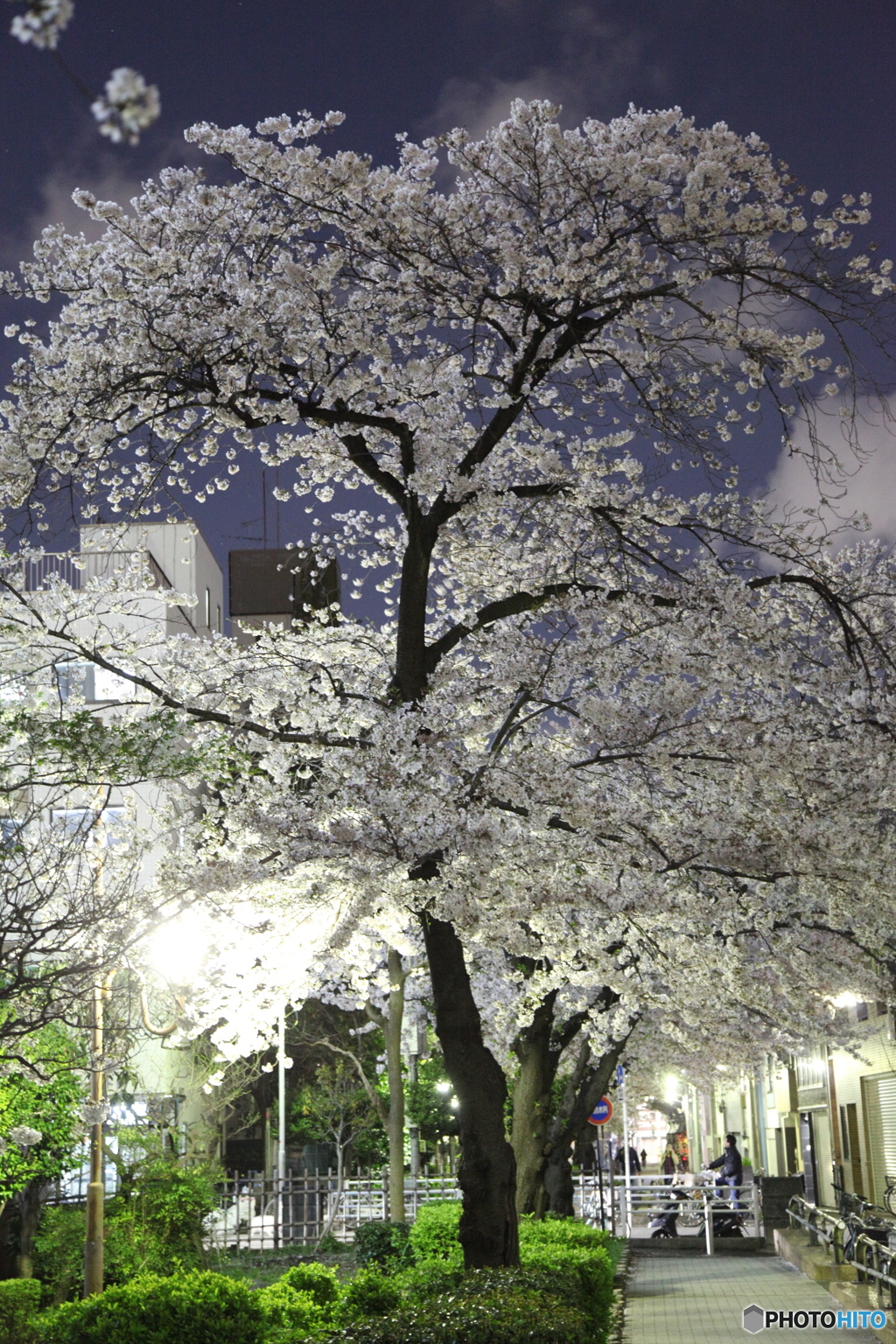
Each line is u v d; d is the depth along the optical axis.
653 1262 23.38
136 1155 24.36
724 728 10.82
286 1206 35.81
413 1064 38.19
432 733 10.02
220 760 9.84
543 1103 18.64
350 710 11.48
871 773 10.61
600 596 11.24
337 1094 40.34
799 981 14.62
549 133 10.74
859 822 10.70
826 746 10.90
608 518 11.78
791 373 11.32
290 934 11.80
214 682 12.00
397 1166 23.27
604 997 18.88
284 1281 13.30
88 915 9.45
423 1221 18.88
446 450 11.04
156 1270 20.72
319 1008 42.34
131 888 11.38
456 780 10.18
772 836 10.62
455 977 10.64
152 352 11.24
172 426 11.77
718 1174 28.97
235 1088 30.77
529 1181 18.34
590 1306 11.38
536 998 13.78
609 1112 22.92
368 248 11.45
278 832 9.70
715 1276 19.66
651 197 11.12
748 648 10.92
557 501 12.32
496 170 11.32
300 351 10.90
